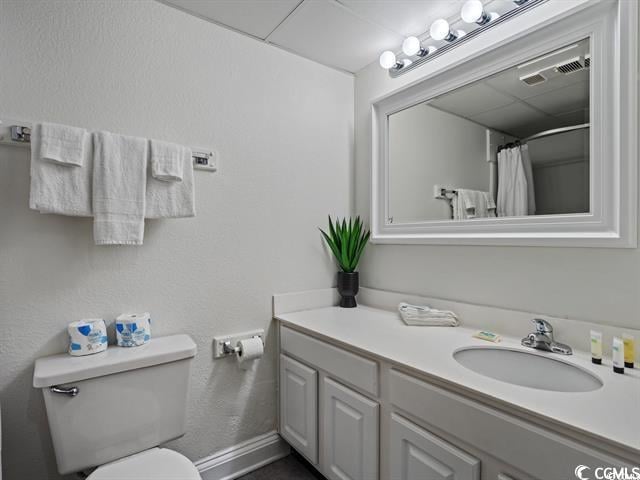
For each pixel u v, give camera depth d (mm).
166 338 1343
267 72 1676
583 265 1102
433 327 1408
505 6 1261
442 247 1523
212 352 1500
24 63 1117
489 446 814
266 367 1660
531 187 1215
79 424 1039
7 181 1096
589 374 954
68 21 1192
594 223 1059
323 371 1373
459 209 1438
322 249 1876
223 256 1532
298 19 1493
